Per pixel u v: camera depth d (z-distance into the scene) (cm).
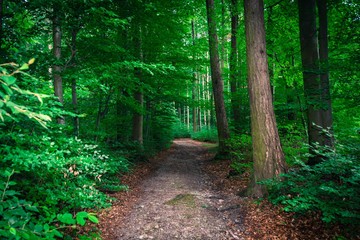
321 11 742
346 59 668
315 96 693
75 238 380
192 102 1634
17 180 370
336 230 393
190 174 977
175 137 3019
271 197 554
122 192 690
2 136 310
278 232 420
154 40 1081
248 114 1349
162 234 436
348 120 984
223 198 627
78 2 549
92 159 440
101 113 884
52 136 418
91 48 734
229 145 1073
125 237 424
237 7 1165
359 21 682
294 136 916
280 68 1063
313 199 434
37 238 178
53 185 381
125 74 757
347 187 461
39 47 516
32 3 491
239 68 1308
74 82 680
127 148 1156
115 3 730
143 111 977
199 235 431
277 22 1041
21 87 356
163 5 975
